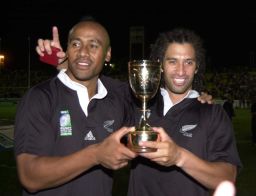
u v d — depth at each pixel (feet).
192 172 7.48
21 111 8.29
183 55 8.82
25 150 8.00
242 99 102.63
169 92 9.37
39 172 7.43
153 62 8.19
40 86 8.72
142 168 8.98
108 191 8.80
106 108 8.98
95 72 8.71
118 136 6.56
